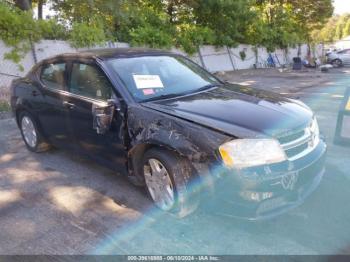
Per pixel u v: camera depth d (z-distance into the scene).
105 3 14.14
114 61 3.97
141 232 3.15
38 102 4.72
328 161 4.70
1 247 2.98
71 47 12.79
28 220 3.39
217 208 3.02
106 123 3.59
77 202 3.72
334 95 10.54
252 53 24.12
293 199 3.07
